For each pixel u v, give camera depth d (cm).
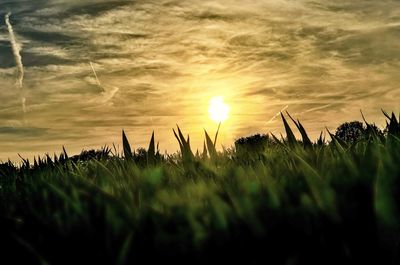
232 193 48
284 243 40
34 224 53
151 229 45
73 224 49
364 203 42
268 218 42
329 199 42
